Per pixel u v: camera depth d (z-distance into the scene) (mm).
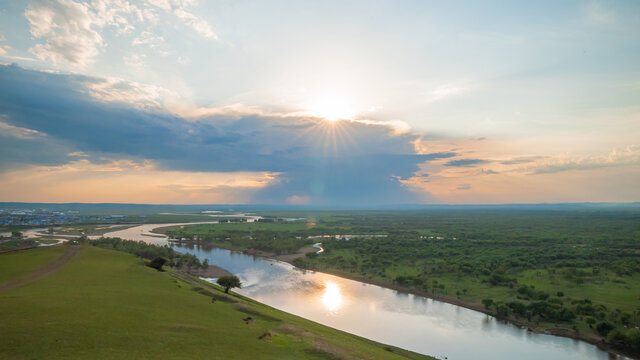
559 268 148250
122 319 42500
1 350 29922
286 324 53500
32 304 44375
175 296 60500
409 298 117875
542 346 78750
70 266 79812
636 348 72562
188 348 36500
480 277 137375
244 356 37188
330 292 124562
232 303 64000
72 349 31922
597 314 89438
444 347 77688
